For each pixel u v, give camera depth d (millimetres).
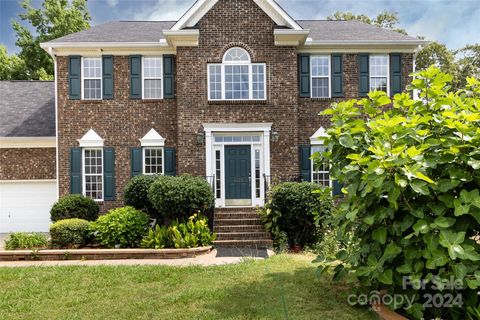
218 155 14688
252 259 8766
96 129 15336
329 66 15594
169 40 14680
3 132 16188
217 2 14742
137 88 15461
